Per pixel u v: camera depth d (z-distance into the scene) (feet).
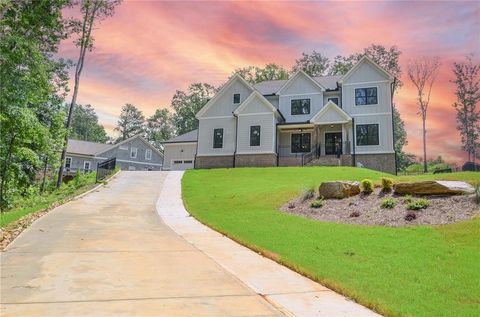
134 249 23.98
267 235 29.09
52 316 12.51
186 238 28.78
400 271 19.33
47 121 76.48
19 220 33.47
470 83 161.99
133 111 266.57
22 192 68.54
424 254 22.27
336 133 95.40
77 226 31.83
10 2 57.82
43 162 75.66
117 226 32.96
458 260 20.85
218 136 99.81
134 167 169.17
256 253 24.25
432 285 17.15
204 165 98.84
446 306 14.64
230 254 23.77
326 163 88.02
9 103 56.08
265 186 59.41
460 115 164.86
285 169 78.48
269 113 93.91
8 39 56.18
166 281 17.26
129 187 65.46
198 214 41.39
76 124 281.95
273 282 17.95
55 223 32.73
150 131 253.65
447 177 47.09
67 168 153.28
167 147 127.65
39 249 22.89
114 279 17.21
